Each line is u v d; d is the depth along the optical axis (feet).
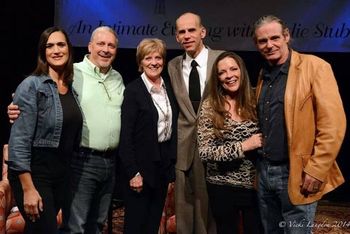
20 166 8.03
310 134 8.05
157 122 9.63
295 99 8.06
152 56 9.69
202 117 9.21
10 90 18.84
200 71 10.41
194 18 10.44
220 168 9.05
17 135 8.12
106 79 9.72
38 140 8.36
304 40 16.93
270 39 8.31
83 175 9.37
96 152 9.42
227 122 8.91
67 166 8.84
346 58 18.39
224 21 17.20
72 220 9.35
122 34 17.63
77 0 17.69
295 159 8.05
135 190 9.52
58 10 17.75
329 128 7.75
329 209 17.95
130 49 18.92
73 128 8.71
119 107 9.75
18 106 8.18
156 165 9.71
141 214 9.74
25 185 8.15
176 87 10.35
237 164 8.95
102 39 9.48
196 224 10.39
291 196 8.09
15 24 18.31
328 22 16.76
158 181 9.80
